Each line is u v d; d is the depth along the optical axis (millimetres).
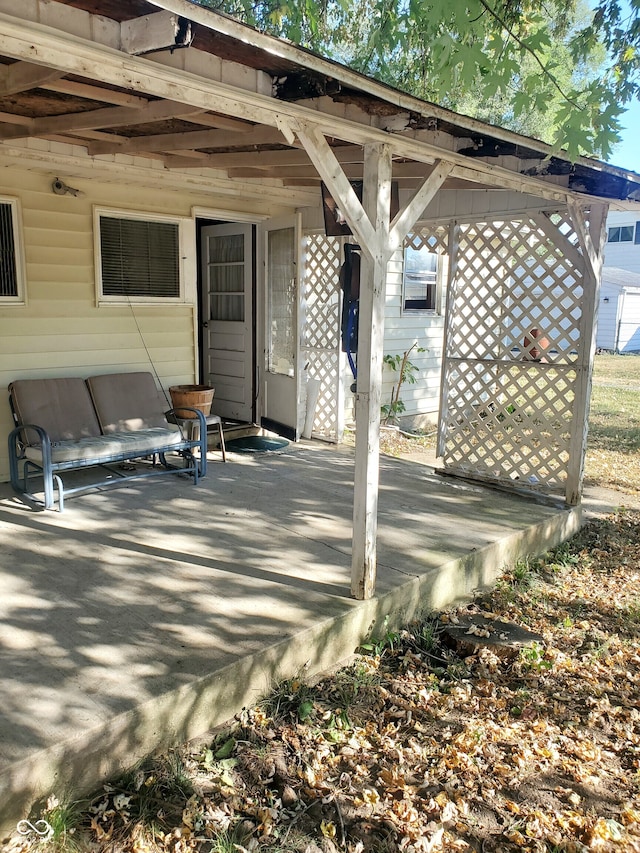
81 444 4766
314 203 7008
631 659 3412
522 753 2641
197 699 2562
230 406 7668
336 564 3805
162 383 6297
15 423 5102
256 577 3584
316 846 2131
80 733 2211
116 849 2053
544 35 3262
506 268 5387
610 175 4117
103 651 2756
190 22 1939
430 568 3785
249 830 2172
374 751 2607
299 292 6609
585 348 4941
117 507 4738
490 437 5621
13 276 5109
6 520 4375
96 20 1993
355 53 9531
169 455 6453
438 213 5703
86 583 3430
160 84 2266
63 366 5520
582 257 4812
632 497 6277
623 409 11219
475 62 3098
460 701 2975
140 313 6012
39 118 4004
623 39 4984
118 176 5430
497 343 5496
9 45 1906
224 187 6098
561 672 3256
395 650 3369
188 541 4098
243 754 2508
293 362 6793
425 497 5293
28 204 5125
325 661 3121
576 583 4375
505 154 3514
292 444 6977
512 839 2207
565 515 5016
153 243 6055
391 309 8594
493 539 4309
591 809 2359
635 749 2689
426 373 9367
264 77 2506
